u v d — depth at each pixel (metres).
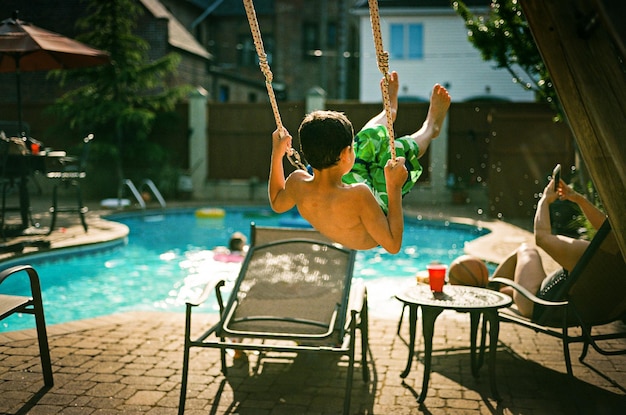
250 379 3.90
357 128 16.33
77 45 9.79
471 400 3.58
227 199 16.89
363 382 3.86
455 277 5.02
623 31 1.60
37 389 3.68
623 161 1.98
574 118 2.09
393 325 5.12
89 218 11.95
